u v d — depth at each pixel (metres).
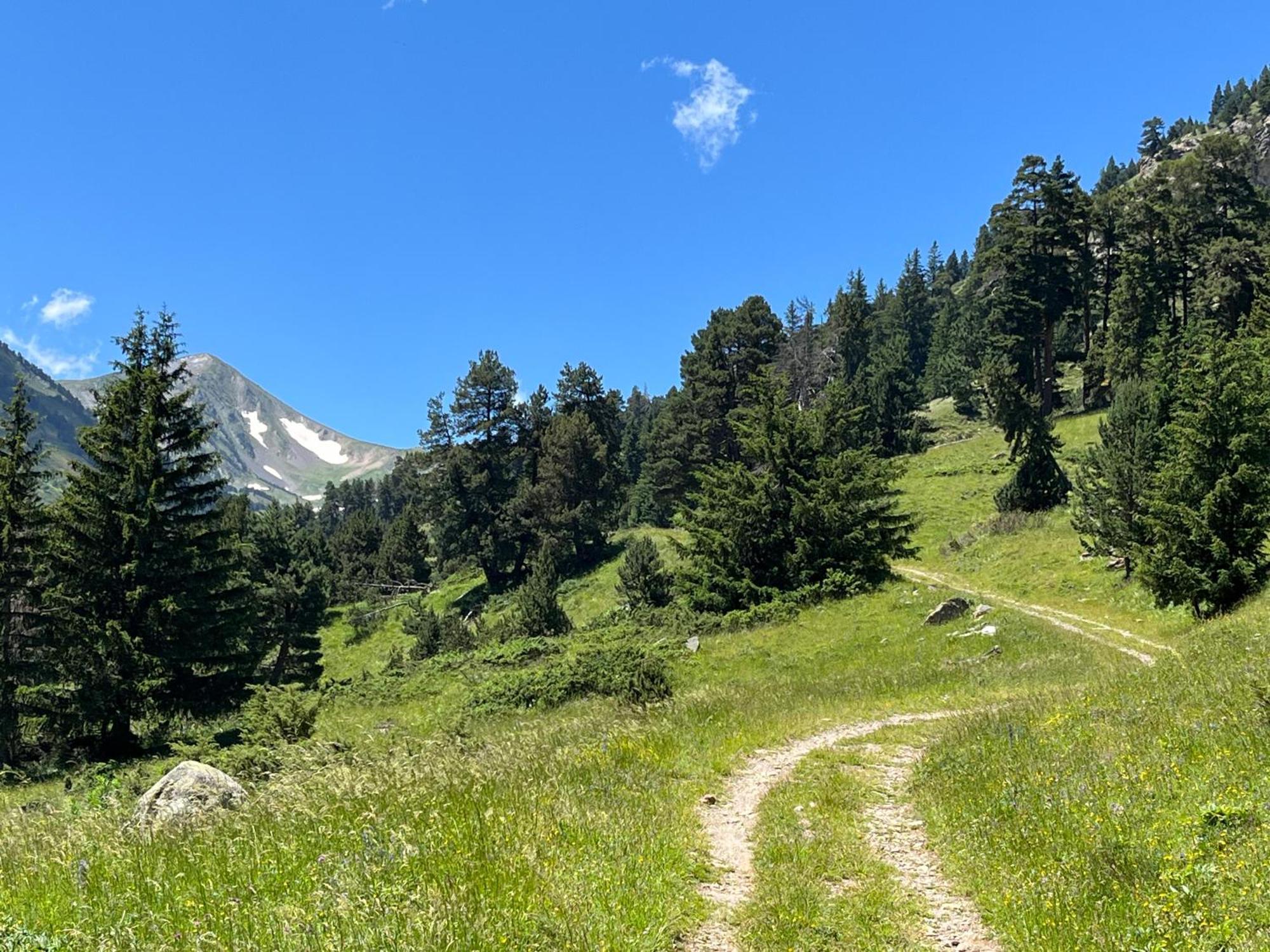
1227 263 71.19
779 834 8.60
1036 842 7.27
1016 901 6.29
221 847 6.90
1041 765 9.56
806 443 41.34
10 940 4.67
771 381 43.97
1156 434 31.42
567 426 71.94
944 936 6.17
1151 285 74.50
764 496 39.59
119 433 31.17
